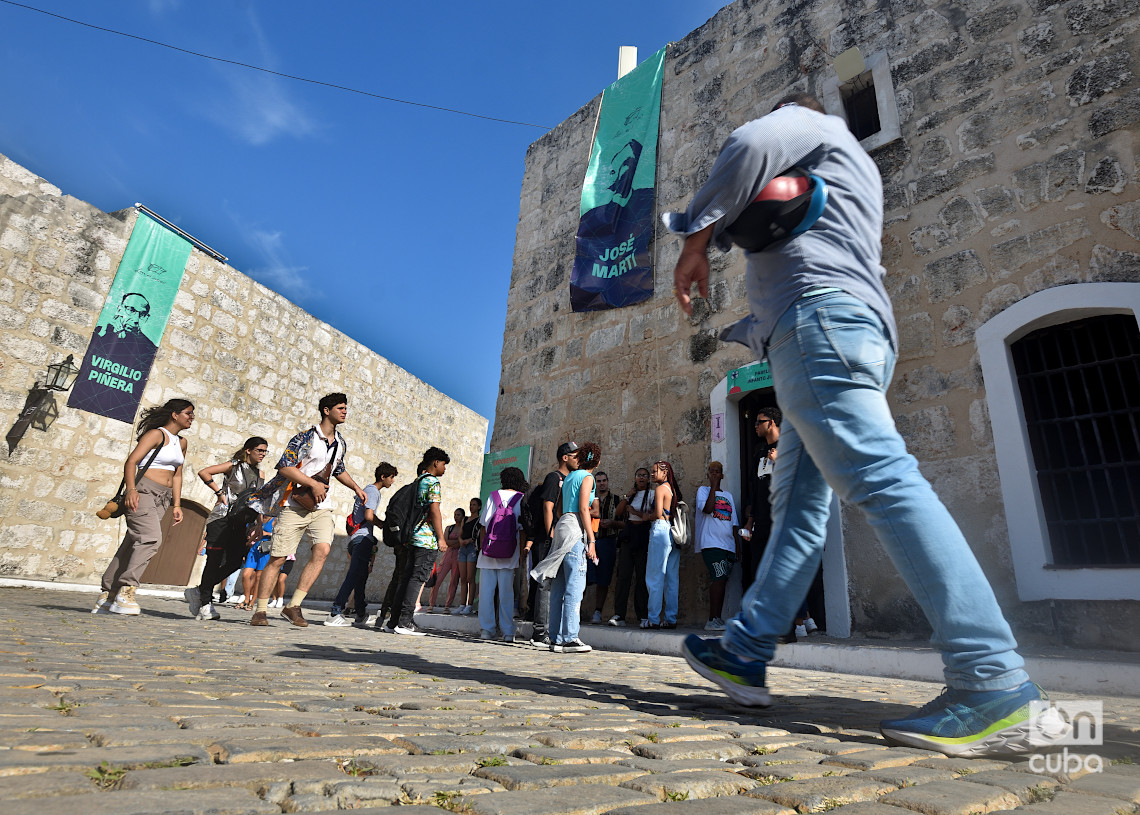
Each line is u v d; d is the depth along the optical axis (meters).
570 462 5.51
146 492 5.00
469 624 7.18
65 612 4.78
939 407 5.48
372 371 15.63
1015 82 5.71
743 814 0.95
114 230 10.62
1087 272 4.99
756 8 8.13
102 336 10.30
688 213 1.86
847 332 1.67
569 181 9.96
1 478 9.08
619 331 8.38
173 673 2.08
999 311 5.35
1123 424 4.70
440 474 6.25
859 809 1.04
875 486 1.60
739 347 7.04
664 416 7.54
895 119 6.31
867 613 5.45
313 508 5.25
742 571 6.50
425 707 1.76
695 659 2.04
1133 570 4.28
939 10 6.36
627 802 0.98
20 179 9.74
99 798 0.77
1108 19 5.32
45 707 1.33
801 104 2.01
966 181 5.78
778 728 1.80
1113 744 1.60
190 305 11.59
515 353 9.72
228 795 0.84
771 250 1.84
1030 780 1.28
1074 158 5.24
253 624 5.07
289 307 13.52
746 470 6.86
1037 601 4.63
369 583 14.05
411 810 0.85
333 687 2.06
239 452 6.20
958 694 1.57
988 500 5.06
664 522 6.02
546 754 1.26
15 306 9.41
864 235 1.81
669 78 9.03
